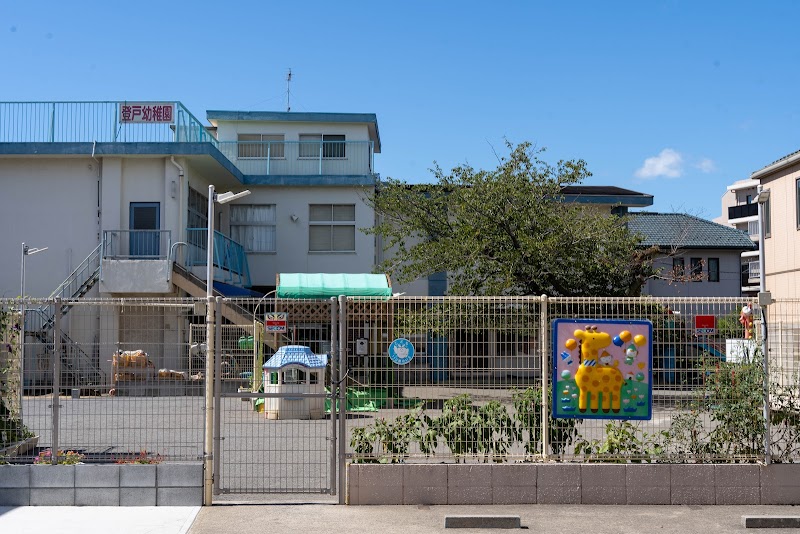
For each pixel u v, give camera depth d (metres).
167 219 24.56
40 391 9.16
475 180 21.70
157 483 8.62
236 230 29.02
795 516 7.97
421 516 8.21
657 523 8.02
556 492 8.67
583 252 20.88
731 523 8.03
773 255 24.50
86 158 24.81
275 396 8.92
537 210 21.00
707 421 8.91
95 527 7.78
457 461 8.80
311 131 30.52
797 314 9.16
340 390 8.80
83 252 24.69
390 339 8.90
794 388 8.96
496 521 7.83
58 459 8.85
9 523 7.90
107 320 9.09
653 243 35.97
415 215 23.58
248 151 30.28
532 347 8.91
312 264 29.02
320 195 29.17
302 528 7.78
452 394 8.88
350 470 8.66
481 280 20.75
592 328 8.84
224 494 8.95
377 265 27.12
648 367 8.86
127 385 9.07
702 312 8.97
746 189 62.09
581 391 8.81
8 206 24.80
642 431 8.95
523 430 8.88
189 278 22.91
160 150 24.42
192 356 9.11
